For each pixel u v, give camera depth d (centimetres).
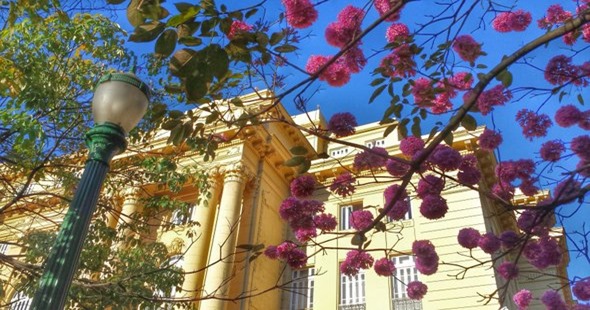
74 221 425
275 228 1953
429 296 1617
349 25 479
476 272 1602
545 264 580
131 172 1084
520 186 579
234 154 1877
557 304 598
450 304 1575
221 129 1802
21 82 769
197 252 1684
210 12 352
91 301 855
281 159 2047
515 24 542
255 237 1781
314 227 564
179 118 499
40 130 720
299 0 433
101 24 879
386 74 515
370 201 1895
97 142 475
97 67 887
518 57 404
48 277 393
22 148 754
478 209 1733
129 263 1005
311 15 435
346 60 481
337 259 1823
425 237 1742
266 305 1759
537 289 1942
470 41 507
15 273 895
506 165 578
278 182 2072
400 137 544
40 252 908
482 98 520
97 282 883
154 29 328
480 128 1709
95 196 448
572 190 459
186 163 1848
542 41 395
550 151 546
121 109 492
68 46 854
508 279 608
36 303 379
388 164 551
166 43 330
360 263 643
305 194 562
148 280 977
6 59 758
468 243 647
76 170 974
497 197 511
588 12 379
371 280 1736
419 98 517
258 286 1728
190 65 334
